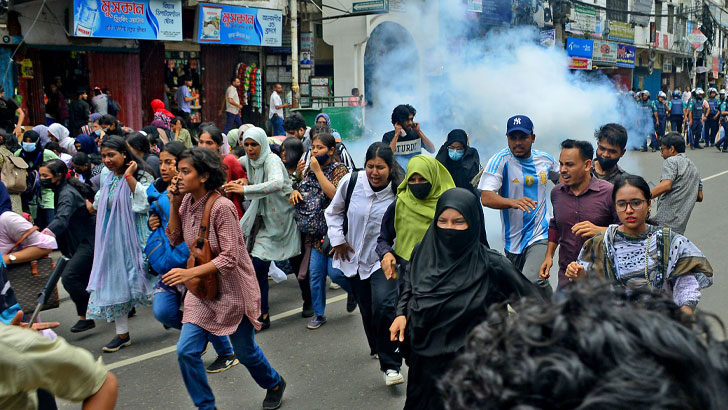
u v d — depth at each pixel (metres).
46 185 5.64
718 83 47.31
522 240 4.94
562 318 0.81
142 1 13.59
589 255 3.61
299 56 18.69
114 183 5.55
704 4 41.34
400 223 4.37
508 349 0.82
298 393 4.72
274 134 16.67
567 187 4.43
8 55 12.59
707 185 14.39
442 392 0.91
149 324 6.30
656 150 21.92
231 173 6.27
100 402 2.01
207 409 3.99
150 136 9.28
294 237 6.04
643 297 0.94
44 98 13.33
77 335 5.96
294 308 6.70
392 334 3.36
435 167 4.26
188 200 4.03
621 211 3.44
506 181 4.94
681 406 0.73
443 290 3.19
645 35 34.41
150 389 4.81
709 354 0.78
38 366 1.88
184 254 4.34
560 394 0.75
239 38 15.83
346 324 6.21
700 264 3.35
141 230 5.73
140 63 14.91
